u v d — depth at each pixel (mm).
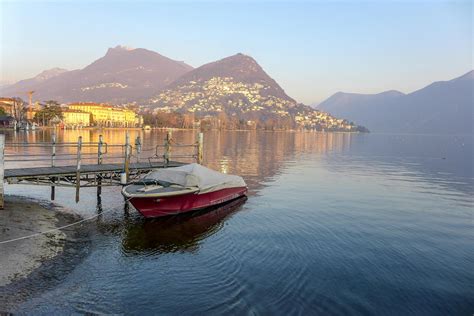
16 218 17828
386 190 34562
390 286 13289
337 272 14234
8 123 146875
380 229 20562
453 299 12555
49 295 11305
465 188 37062
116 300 11453
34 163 39844
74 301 11148
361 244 17719
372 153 89875
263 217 22172
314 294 12438
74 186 21703
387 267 14984
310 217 22531
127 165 23531
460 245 18266
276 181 37594
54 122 175000
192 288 12461
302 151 86875
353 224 21312
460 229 21250
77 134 126938
